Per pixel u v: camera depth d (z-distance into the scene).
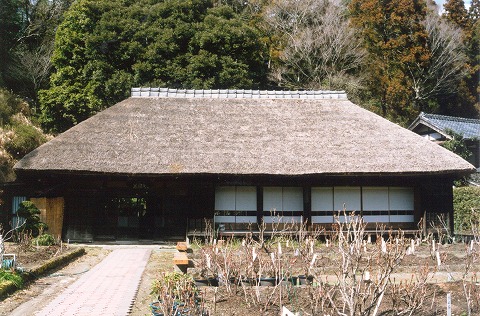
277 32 32.47
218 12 26.64
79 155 14.03
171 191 14.90
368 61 32.12
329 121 16.33
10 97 22.20
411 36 32.47
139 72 23.94
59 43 25.17
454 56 32.53
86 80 24.75
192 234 14.59
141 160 14.12
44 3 29.88
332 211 15.24
